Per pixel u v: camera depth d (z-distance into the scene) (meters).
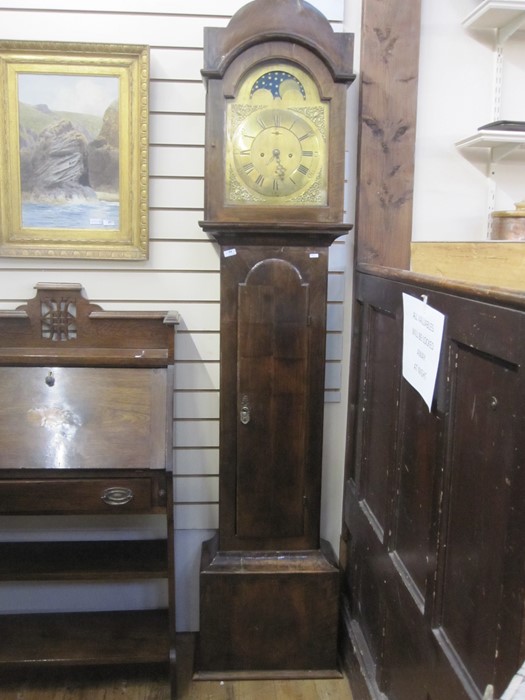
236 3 2.00
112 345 2.07
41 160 2.01
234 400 1.98
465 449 1.17
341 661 2.12
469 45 2.05
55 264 2.09
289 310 1.93
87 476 1.81
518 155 2.09
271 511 2.03
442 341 1.26
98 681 2.05
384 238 2.05
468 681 1.12
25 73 1.96
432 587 1.31
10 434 1.82
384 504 1.73
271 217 1.85
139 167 2.01
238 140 1.82
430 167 2.10
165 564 1.97
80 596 2.24
